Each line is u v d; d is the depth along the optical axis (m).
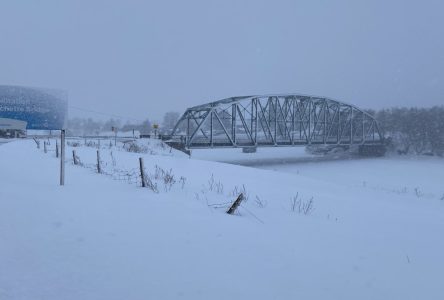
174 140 66.62
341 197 16.16
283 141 81.50
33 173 15.01
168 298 4.38
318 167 75.38
